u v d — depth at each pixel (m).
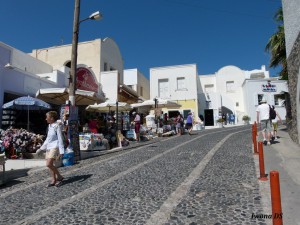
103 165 8.90
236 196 5.05
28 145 10.19
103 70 22.75
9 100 13.07
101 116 19.28
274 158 8.32
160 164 8.36
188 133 21.06
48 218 4.48
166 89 31.23
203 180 6.23
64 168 8.85
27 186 6.72
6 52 13.51
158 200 5.07
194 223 4.01
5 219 4.55
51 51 23.00
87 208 4.85
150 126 20.88
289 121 12.45
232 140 13.48
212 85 37.00
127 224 4.10
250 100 31.38
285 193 5.19
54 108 15.75
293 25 10.02
